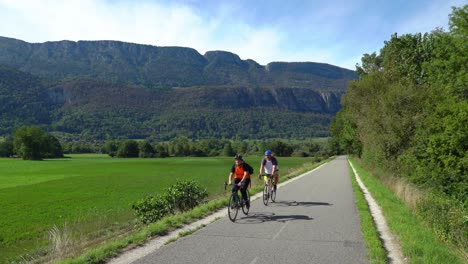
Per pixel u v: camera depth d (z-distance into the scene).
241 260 6.89
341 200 15.47
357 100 38.66
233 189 11.02
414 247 7.46
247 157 137.38
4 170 75.19
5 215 22.84
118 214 20.89
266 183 14.02
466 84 22.81
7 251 14.05
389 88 29.16
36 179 53.59
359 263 6.74
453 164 17.36
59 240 9.10
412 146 25.11
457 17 22.86
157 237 8.67
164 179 50.47
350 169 43.12
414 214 11.76
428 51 35.69
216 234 8.99
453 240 8.55
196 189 15.76
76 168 81.12
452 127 17.44
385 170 26.64
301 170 38.31
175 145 157.50
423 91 27.02
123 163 102.19
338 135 86.44
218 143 175.38
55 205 27.05
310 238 8.60
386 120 27.34
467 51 22.70
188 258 7.00
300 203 14.53
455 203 12.45
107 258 7.00
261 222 10.52
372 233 8.73
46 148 132.50
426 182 18.66
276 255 7.22
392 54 38.22
